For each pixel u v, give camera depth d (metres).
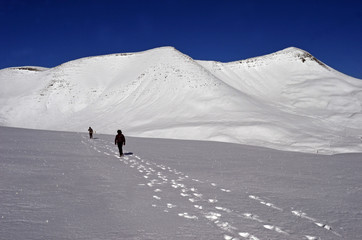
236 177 9.67
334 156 19.17
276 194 7.27
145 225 4.64
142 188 7.50
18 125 77.38
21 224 4.40
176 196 6.75
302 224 4.97
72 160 12.47
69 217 4.88
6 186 6.96
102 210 5.39
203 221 4.96
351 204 6.44
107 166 11.27
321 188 8.17
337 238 4.36
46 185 7.33
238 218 5.20
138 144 23.23
